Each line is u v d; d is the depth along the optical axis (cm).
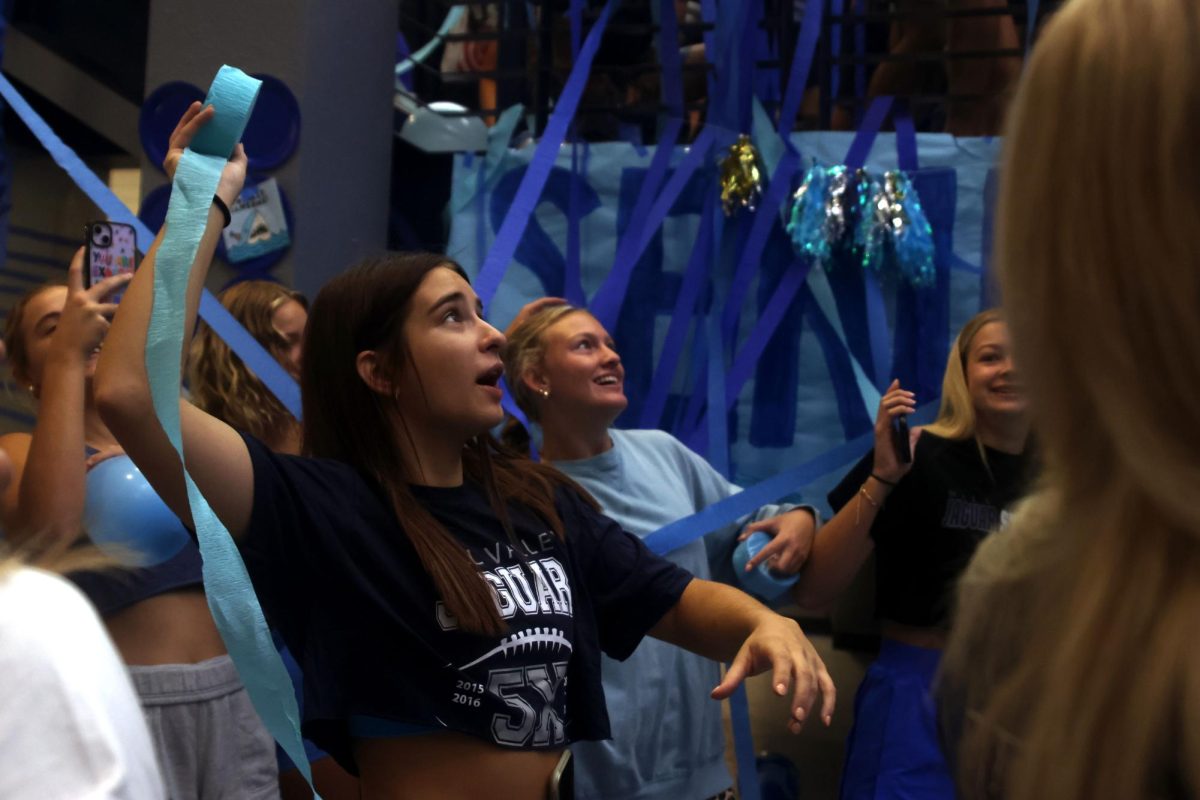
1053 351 61
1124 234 57
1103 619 59
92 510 178
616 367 229
